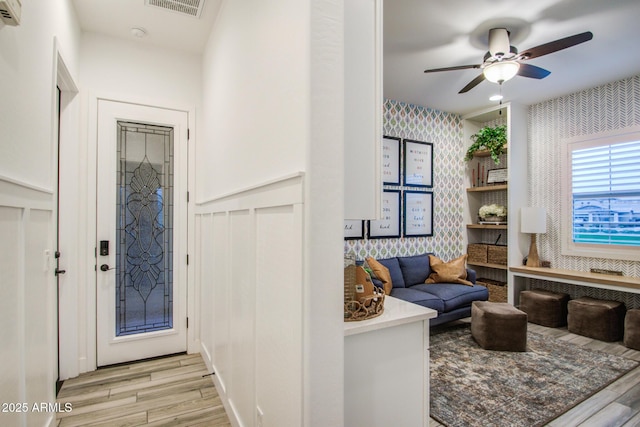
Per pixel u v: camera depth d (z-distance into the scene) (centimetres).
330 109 112
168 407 217
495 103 447
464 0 235
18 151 132
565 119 419
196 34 278
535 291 416
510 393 236
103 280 273
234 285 193
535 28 270
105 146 274
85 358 265
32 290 148
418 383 146
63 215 254
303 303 109
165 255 299
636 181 362
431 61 326
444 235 484
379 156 132
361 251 413
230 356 200
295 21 119
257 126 161
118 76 280
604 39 282
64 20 209
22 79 136
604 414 213
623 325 351
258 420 153
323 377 110
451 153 491
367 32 131
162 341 296
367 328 129
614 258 377
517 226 439
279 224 130
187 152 308
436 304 351
